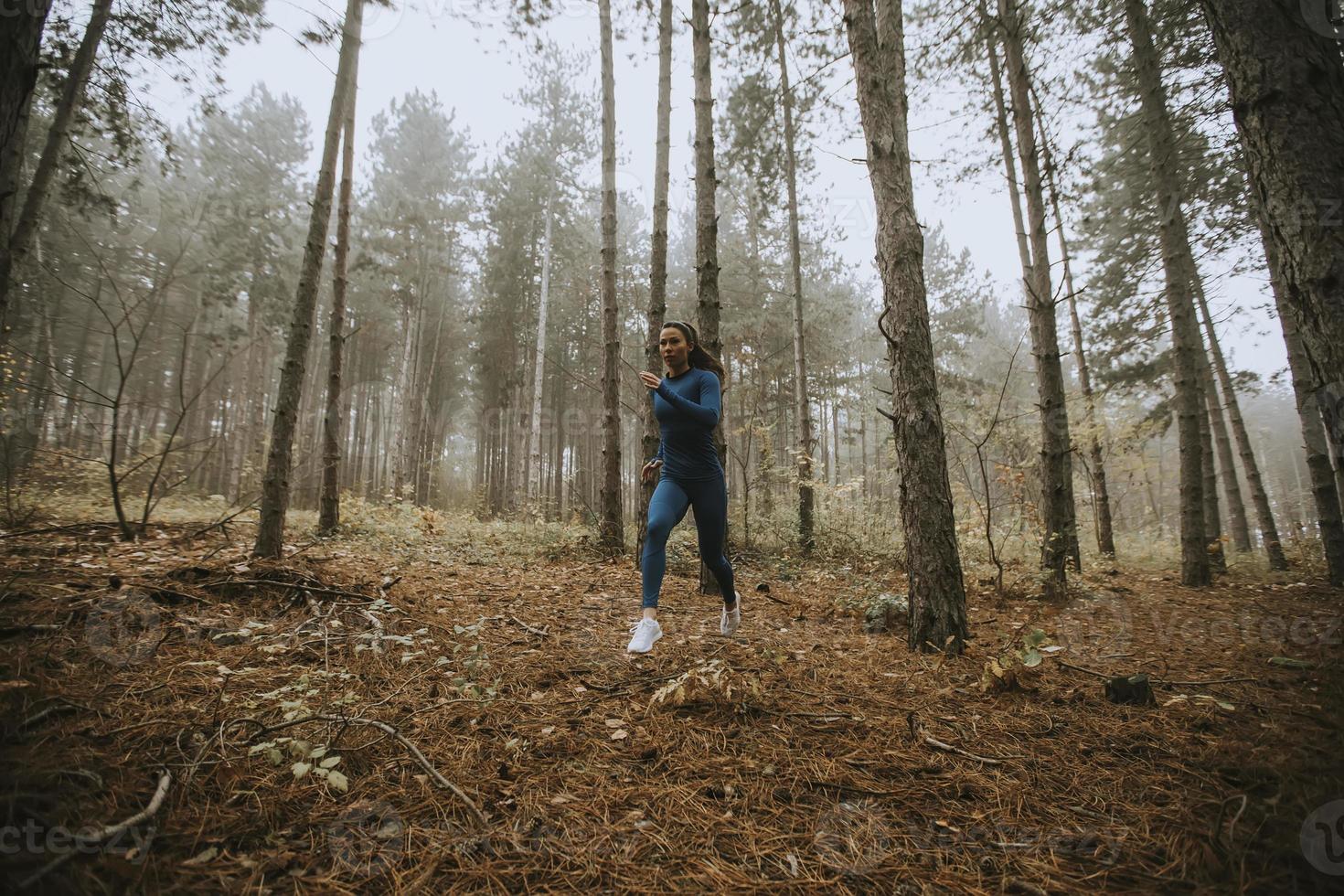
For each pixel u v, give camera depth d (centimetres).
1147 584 782
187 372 2088
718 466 325
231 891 130
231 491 1709
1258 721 234
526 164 2075
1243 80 204
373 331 2567
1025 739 226
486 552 736
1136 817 172
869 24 397
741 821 169
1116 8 736
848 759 208
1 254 193
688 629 393
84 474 743
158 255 1588
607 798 178
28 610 262
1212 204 882
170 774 166
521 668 288
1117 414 1145
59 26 591
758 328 1595
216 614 312
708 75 642
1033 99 827
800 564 812
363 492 1355
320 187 529
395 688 252
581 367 2416
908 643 362
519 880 142
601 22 849
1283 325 770
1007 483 759
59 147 588
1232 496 1248
